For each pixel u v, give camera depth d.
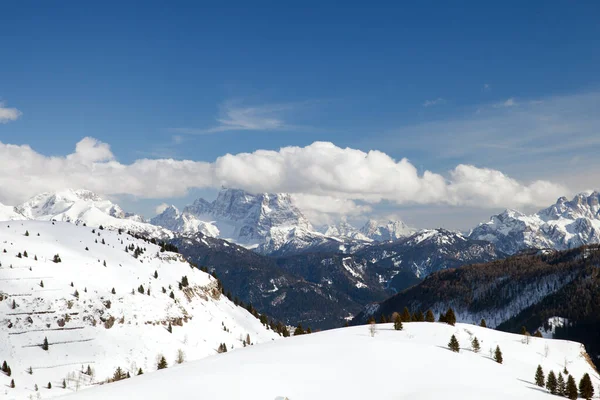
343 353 142.00
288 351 145.88
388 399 107.44
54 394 199.75
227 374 115.00
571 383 142.88
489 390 120.06
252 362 129.75
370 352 144.12
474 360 157.75
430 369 132.25
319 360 132.25
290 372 119.00
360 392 110.06
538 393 130.38
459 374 132.00
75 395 105.06
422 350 153.50
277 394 103.62
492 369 150.62
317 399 103.88
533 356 189.25
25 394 195.75
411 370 128.75
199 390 103.38
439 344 187.25
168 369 136.88
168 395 100.88
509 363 173.00
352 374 120.94
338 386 112.12
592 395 148.88
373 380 118.31
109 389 108.81
